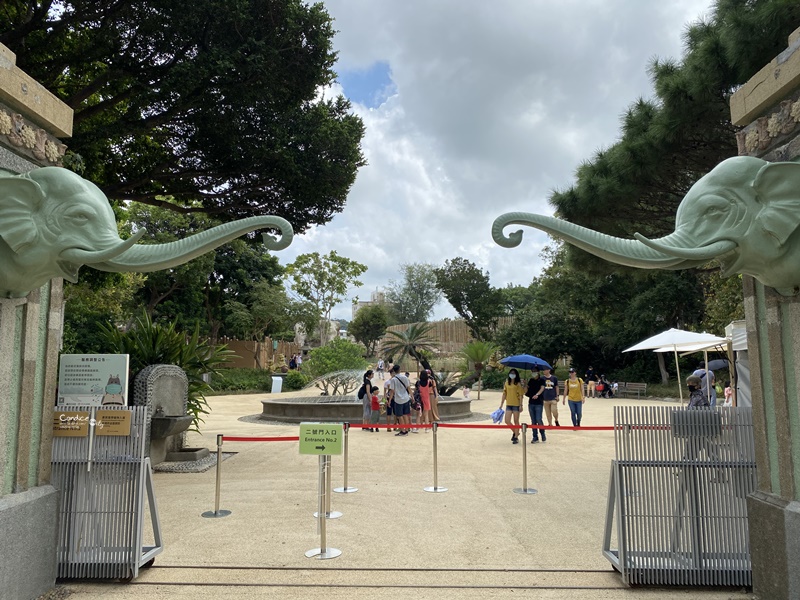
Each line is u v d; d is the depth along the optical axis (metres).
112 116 11.96
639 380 32.09
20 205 3.84
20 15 10.05
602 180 8.57
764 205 3.73
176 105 10.28
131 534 4.80
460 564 5.14
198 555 5.38
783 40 6.50
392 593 4.50
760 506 4.26
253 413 20.02
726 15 7.18
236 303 36.91
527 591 4.57
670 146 8.04
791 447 4.03
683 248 3.73
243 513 6.86
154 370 9.59
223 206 12.80
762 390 4.38
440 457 10.88
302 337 57.94
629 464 4.91
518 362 15.84
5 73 3.89
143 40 10.33
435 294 68.06
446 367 35.44
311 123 12.21
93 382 7.02
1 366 4.07
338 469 9.73
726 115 7.59
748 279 4.52
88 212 3.94
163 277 32.34
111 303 25.52
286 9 10.17
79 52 10.05
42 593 4.43
